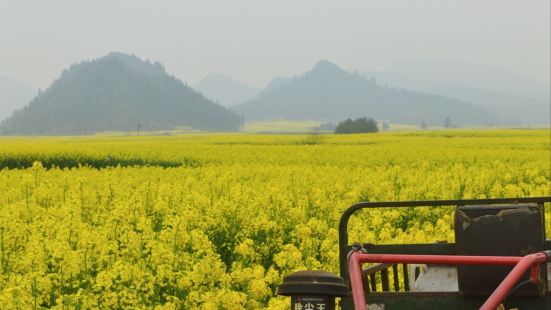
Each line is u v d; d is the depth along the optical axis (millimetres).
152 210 20047
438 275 7539
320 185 24297
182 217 15875
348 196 20891
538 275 5605
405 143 61344
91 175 31484
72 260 12188
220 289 11781
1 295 10445
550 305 5812
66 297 10703
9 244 14570
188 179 23797
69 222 15328
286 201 19234
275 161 45938
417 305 6328
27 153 51844
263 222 16547
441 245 7492
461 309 6207
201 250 13078
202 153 51625
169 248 13141
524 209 5844
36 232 15250
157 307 10641
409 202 6887
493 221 5887
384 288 7867
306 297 5055
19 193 23078
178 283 11594
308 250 14703
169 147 60219
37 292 11469
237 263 13641
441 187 24156
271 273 12062
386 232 14750
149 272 12133
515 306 5855
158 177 31297
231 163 47375
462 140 64812
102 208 20156
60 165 51781
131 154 51969
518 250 5801
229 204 17578
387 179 27625
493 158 42438
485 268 5875
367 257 5254
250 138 90000
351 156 46188
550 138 67125
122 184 26000
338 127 188625
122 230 15469
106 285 11164
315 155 47406
